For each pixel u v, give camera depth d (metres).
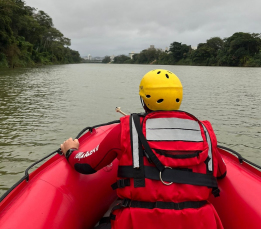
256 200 1.47
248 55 75.69
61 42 98.00
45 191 1.41
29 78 21.09
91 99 10.35
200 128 1.25
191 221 1.13
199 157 1.17
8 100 9.85
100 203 1.69
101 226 1.52
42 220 1.28
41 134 5.54
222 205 1.59
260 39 75.56
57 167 1.58
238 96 12.02
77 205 1.50
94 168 1.31
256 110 8.69
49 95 11.39
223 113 8.16
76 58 139.00
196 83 19.14
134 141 1.19
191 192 1.15
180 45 105.69
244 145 5.27
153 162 1.15
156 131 1.19
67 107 8.56
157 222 1.13
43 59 68.25
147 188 1.15
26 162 4.17
